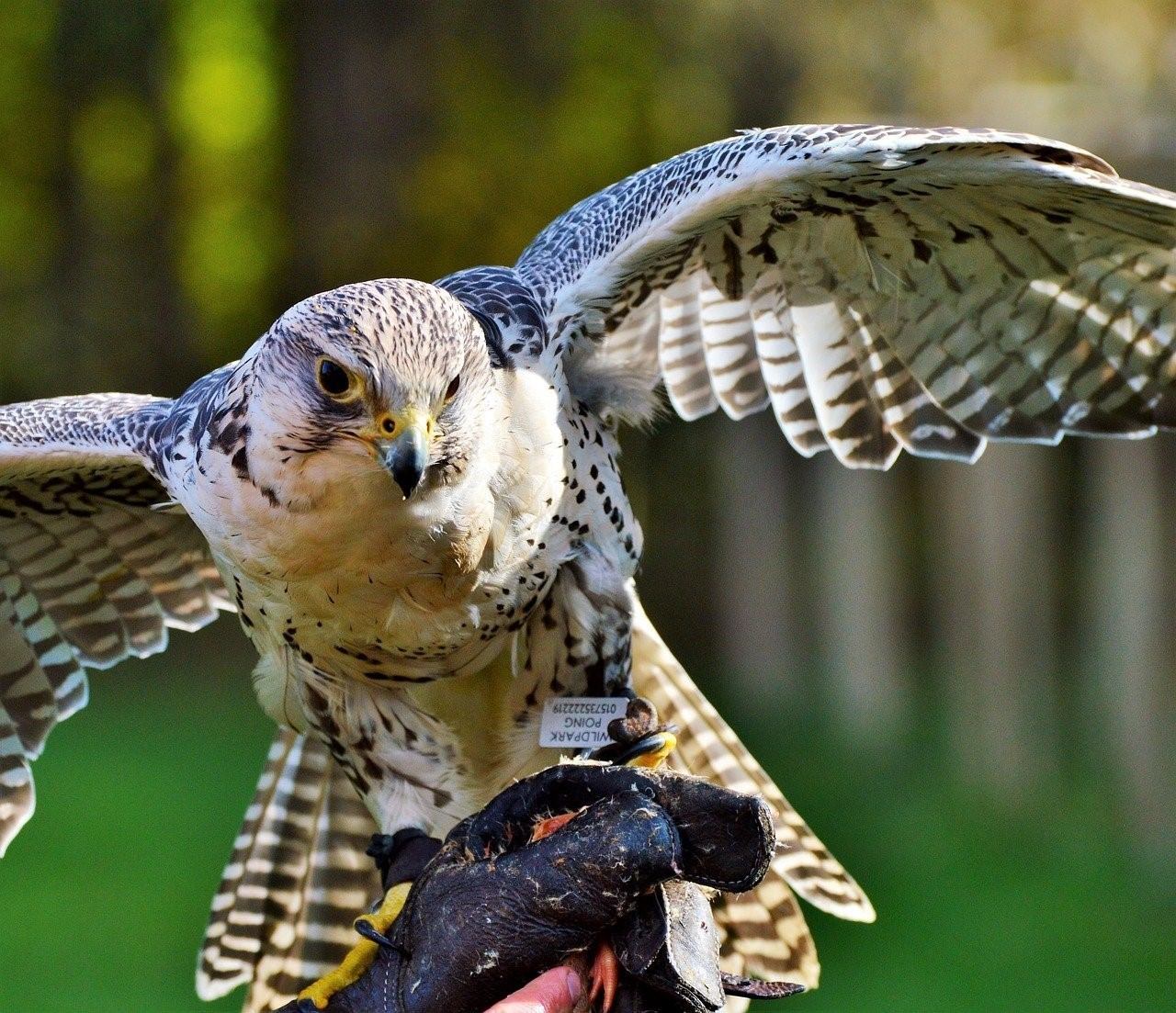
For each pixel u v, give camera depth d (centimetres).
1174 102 1444
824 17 1686
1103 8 1545
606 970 543
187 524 783
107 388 2350
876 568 1973
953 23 1625
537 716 658
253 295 2284
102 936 1369
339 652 630
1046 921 1398
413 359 559
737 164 622
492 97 1923
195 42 2295
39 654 801
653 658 734
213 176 2294
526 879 541
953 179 604
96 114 2336
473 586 608
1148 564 1535
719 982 539
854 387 721
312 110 2083
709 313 714
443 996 554
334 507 575
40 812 1731
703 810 530
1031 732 1723
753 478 2164
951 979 1302
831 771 1839
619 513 659
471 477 588
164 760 1923
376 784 666
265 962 780
